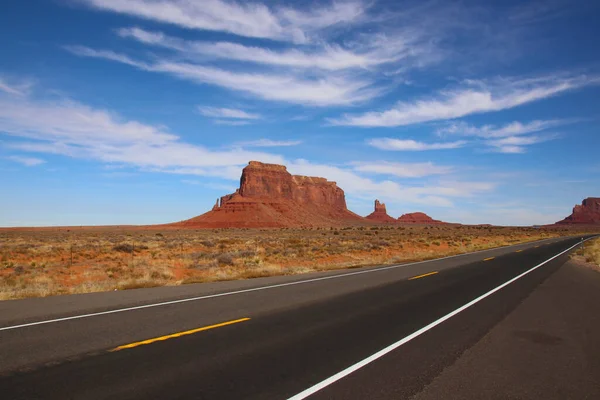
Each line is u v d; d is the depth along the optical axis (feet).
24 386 17.03
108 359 20.52
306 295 41.19
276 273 63.93
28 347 22.33
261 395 16.43
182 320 29.27
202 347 22.80
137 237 208.85
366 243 151.64
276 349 22.68
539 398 16.65
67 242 147.84
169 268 75.41
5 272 70.59
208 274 66.90
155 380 17.83
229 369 19.35
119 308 33.47
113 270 70.59
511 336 26.18
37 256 95.61
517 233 342.03
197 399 15.97
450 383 18.08
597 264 78.59
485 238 240.32
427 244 158.30
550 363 20.94
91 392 16.49
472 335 26.32
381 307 35.50
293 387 17.29
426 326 28.63
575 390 17.49
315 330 27.12
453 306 36.24
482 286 49.06
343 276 58.59
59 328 26.55
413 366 20.22
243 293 41.98
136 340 23.95
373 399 16.28
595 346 24.08
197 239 184.65
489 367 20.22
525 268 71.10
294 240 167.84
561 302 38.63
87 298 38.47
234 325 28.12
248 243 151.74
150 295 40.24
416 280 54.39
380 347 23.35
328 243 153.58
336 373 19.04
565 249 131.64
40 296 41.57
